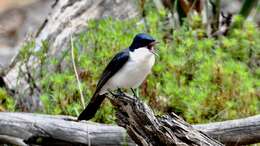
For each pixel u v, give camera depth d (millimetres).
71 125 11344
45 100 12680
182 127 9594
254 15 17125
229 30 16188
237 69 13086
